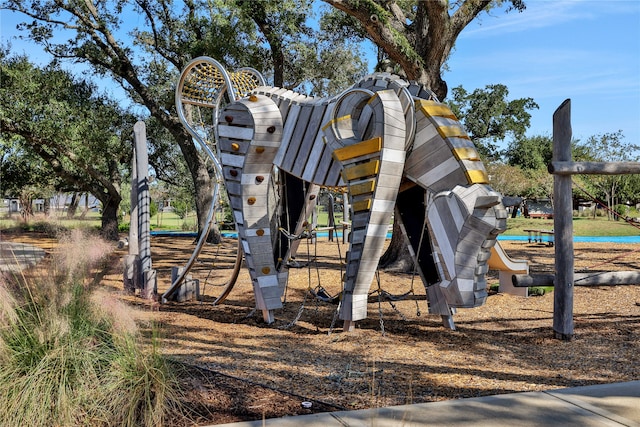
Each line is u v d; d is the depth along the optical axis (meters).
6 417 3.85
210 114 25.52
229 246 21.39
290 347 6.49
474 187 6.15
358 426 3.87
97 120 23.86
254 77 9.99
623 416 4.09
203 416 4.16
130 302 9.35
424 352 6.33
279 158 7.89
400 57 12.02
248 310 8.80
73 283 5.09
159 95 23.28
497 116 38.50
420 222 7.46
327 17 20.09
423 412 4.15
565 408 4.26
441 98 13.01
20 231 6.31
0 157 24.17
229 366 5.53
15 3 21.73
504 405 4.32
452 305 6.34
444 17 12.02
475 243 6.13
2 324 4.46
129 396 4.12
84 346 4.49
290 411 4.29
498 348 6.56
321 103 7.56
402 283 11.43
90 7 21.34
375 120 6.68
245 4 17.81
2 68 21.11
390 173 6.64
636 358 6.13
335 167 7.27
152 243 23.48
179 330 7.29
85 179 25.09
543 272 12.50
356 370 5.50
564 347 6.63
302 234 8.73
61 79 22.86
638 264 14.56
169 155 30.45
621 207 35.44
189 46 19.30
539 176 40.25
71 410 3.95
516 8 14.70
